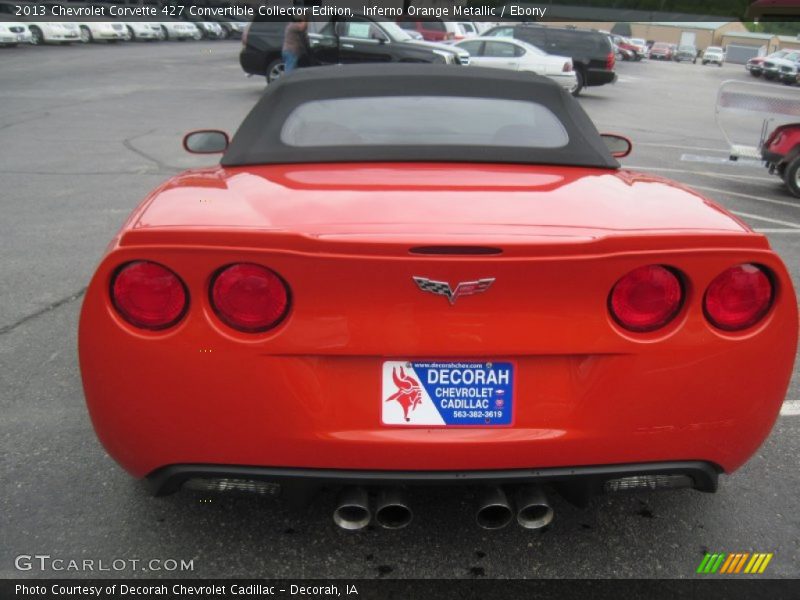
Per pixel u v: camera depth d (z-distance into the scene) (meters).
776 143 8.76
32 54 24.16
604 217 2.03
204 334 1.84
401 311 1.82
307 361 1.87
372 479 1.91
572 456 1.92
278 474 1.92
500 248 1.77
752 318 1.91
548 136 2.76
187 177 2.52
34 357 3.66
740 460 2.04
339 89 2.90
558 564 2.26
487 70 3.10
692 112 18.19
